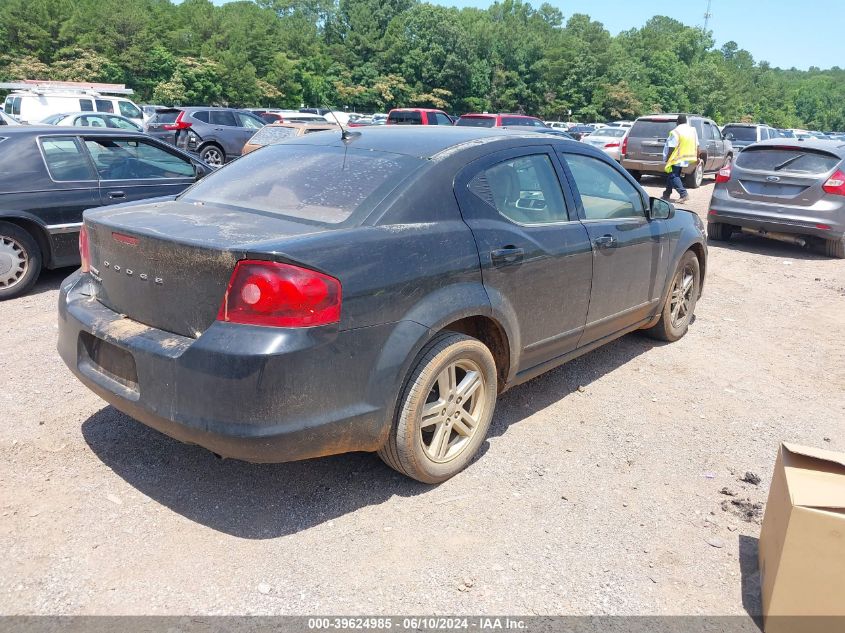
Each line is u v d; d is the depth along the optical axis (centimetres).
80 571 267
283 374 261
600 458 373
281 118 2638
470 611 254
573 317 411
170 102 6894
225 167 409
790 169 954
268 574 270
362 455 365
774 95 15312
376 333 289
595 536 303
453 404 335
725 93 12031
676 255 523
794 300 737
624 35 13162
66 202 658
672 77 11000
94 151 693
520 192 378
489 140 376
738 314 673
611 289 442
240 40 7800
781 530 243
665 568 284
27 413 394
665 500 334
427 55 8456
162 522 300
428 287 309
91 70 6800
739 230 1043
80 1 7619
